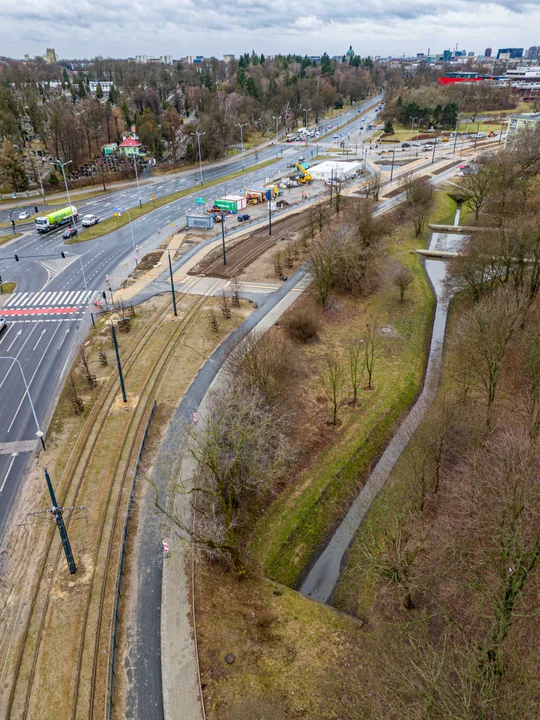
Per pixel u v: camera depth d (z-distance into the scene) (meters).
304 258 99.38
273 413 51.69
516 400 55.06
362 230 91.25
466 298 85.38
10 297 85.75
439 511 42.22
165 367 64.69
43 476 48.31
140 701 31.41
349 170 158.38
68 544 37.34
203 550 40.53
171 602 37.25
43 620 35.75
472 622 33.88
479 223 112.44
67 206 133.12
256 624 36.25
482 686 25.84
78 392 60.38
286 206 133.62
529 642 31.62
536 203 104.12
